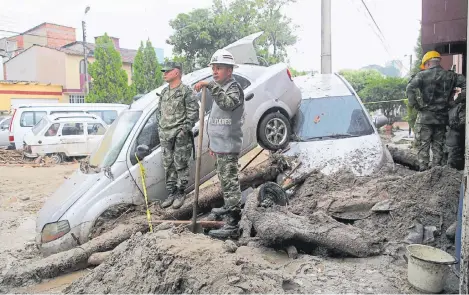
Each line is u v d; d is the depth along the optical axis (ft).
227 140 15.25
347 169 17.58
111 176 17.53
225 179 15.46
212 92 14.51
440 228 13.89
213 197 18.30
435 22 21.20
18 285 14.84
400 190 15.38
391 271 12.02
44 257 17.06
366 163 18.34
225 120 15.15
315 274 11.85
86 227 16.83
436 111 19.84
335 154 19.02
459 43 21.83
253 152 26.53
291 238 13.34
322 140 20.40
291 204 15.90
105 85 97.81
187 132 17.25
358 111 22.03
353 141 19.92
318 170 17.49
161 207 17.60
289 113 21.13
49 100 112.88
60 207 17.12
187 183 17.72
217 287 10.18
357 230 13.60
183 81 19.92
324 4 39.27
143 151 17.66
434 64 19.92
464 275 9.55
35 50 118.21
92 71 97.76
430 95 19.83
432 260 10.63
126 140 18.31
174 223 15.84
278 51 100.07
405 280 11.40
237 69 20.58
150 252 12.10
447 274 10.99
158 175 18.28
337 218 14.98
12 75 122.83
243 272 10.89
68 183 18.79
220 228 15.51
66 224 16.70
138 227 16.37
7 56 141.08
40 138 48.14
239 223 15.60
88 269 15.88
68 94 117.70
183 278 10.78
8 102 103.86
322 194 16.33
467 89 9.72
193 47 89.76
